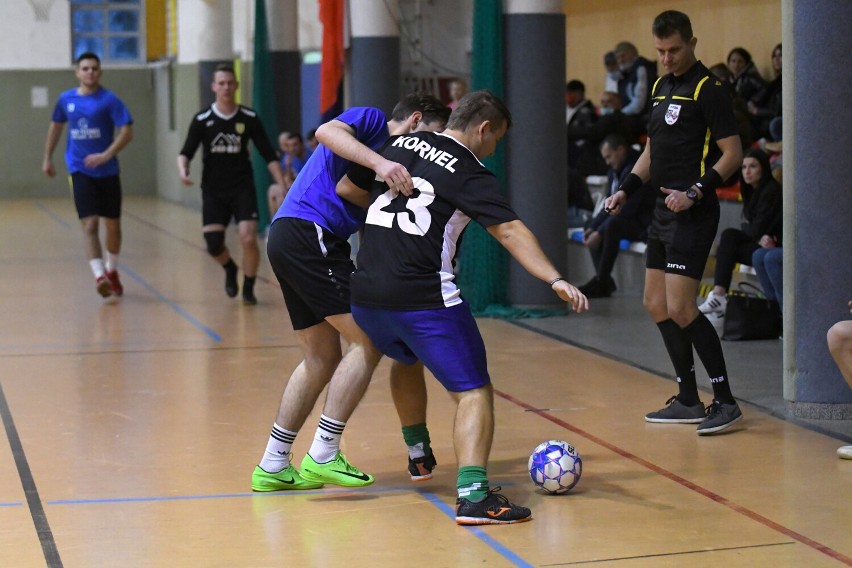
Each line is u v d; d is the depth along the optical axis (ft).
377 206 24.73
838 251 32.48
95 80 55.36
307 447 30.48
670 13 30.76
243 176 54.24
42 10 117.70
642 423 32.96
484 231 50.49
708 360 31.73
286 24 83.87
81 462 29.25
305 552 22.85
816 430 31.99
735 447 30.32
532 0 49.32
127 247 78.02
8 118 118.42
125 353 43.42
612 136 56.29
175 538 23.70
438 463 29.01
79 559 22.52
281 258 25.96
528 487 26.99
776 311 45.37
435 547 23.03
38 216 100.89
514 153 50.03
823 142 31.91
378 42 56.13
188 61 107.86
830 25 31.63
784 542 23.20
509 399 35.96
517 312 50.44
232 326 49.08
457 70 101.24
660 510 25.22
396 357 25.38
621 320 49.78
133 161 123.75
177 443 31.04
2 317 51.42
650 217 56.49
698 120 30.81
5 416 34.04
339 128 25.40
